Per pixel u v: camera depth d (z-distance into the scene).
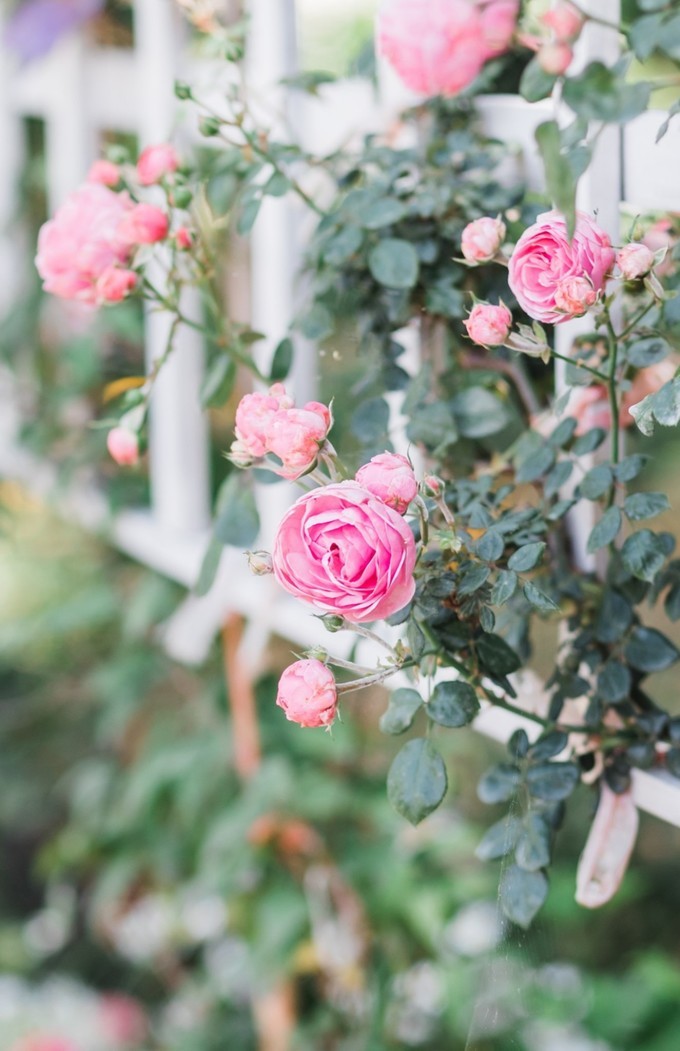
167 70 1.71
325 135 1.52
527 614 1.31
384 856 1.77
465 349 1.39
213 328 1.83
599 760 1.30
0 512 2.30
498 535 1.19
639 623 1.27
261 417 1.15
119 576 2.27
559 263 1.13
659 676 1.62
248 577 1.75
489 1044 1.21
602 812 1.28
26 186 2.22
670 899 1.88
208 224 1.48
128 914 2.29
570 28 1.22
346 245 1.34
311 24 1.91
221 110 1.63
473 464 1.38
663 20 1.21
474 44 1.30
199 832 2.04
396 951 1.78
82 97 2.00
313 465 1.14
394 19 1.31
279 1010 1.88
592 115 1.21
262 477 1.39
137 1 1.75
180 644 1.79
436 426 1.33
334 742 1.73
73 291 1.35
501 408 1.33
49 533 2.33
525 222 1.33
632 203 1.28
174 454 1.84
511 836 1.23
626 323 1.25
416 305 1.37
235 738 1.89
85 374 2.01
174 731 2.08
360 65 1.49
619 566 1.26
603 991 1.72
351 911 1.78
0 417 2.30
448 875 1.81
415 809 1.18
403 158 1.37
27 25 1.96
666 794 1.27
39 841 2.88
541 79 1.22
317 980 1.91
